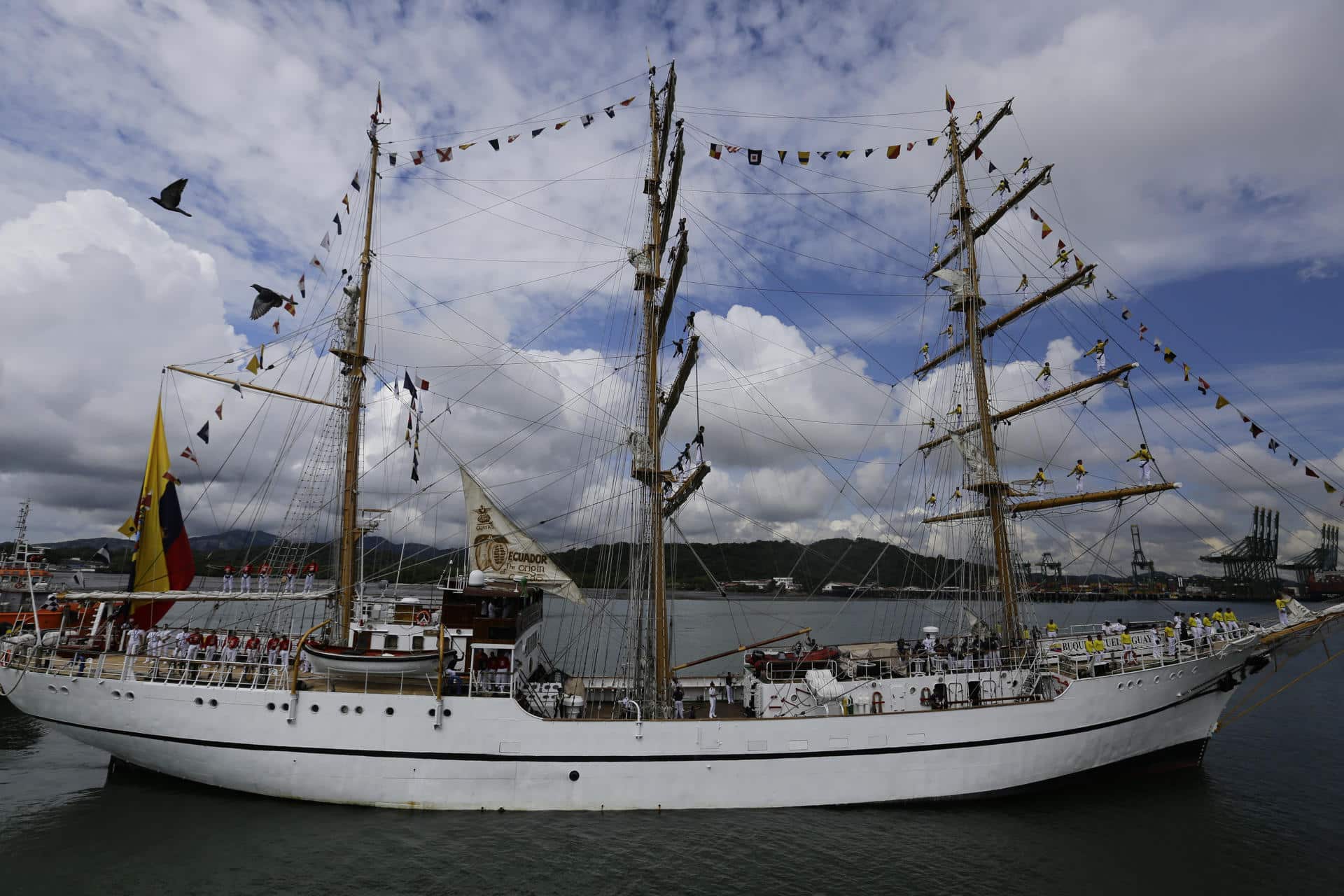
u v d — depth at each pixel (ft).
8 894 59.72
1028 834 75.56
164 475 97.71
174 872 63.62
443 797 76.33
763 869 66.74
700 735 78.64
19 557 151.53
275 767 77.66
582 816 76.48
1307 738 117.08
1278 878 66.44
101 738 82.02
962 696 87.86
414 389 107.04
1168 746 93.86
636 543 98.94
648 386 102.42
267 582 102.01
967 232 126.00
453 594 82.38
